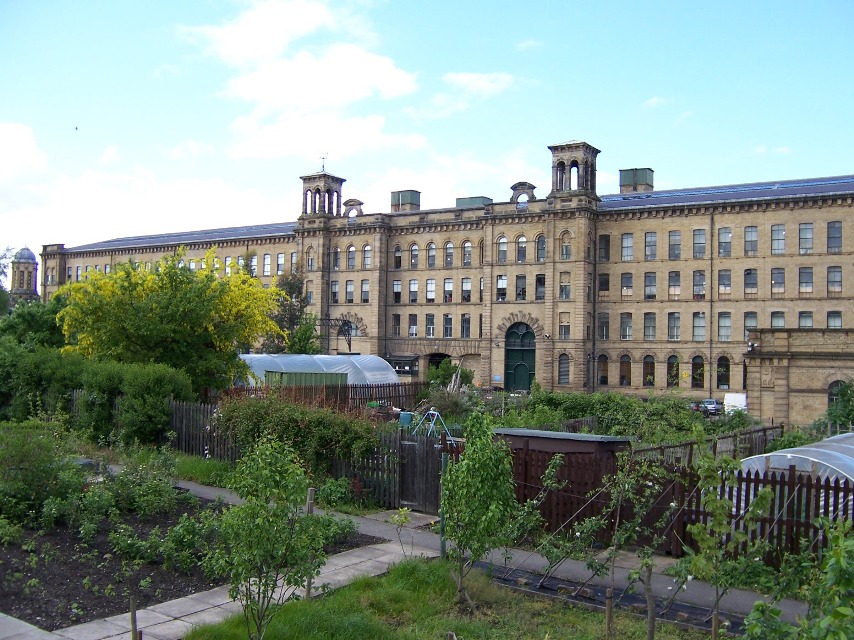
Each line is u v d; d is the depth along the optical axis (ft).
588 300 257.55
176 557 49.98
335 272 309.63
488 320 274.36
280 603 37.19
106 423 98.37
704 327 245.45
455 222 285.43
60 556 50.72
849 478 56.34
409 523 66.18
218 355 119.34
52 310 183.32
